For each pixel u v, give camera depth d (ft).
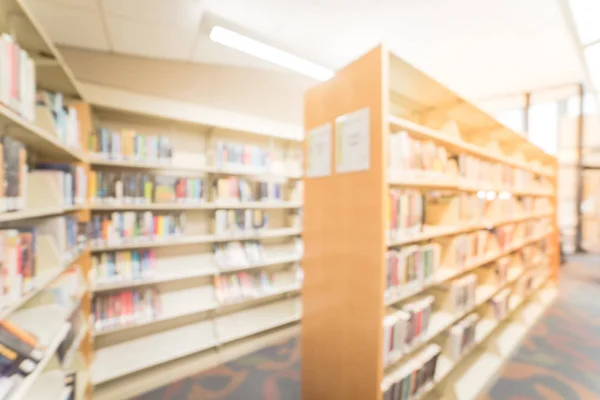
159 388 7.63
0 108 2.83
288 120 12.72
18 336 3.18
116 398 7.22
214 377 8.11
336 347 5.43
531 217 12.55
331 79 5.59
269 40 10.14
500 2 8.98
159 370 8.25
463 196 7.20
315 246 6.00
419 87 6.08
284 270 12.21
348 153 5.16
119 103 7.73
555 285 14.75
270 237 11.80
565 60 13.44
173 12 7.09
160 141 8.14
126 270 7.71
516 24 10.21
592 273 19.25
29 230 3.86
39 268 4.36
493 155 8.34
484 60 13.32
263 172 10.26
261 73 11.89
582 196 26.35
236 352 9.31
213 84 10.68
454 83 16.49
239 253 9.96
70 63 8.22
